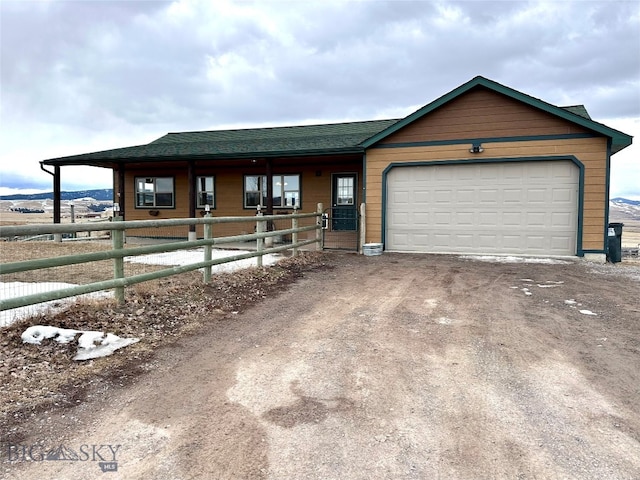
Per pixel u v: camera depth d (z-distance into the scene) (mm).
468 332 4395
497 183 10164
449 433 2471
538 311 5219
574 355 3752
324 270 8219
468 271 8062
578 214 9609
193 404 2830
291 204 14445
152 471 2107
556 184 9773
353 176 13773
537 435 2447
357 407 2795
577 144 9523
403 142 10734
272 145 13016
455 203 10484
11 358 3363
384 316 5016
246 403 2852
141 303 4988
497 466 2146
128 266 7758
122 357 3611
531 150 9805
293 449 2303
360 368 3461
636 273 7840
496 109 10000
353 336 4281
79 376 3205
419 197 10734
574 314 5082
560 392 3020
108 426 2541
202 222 6094
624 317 4949
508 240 10188
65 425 2541
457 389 3070
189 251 10547
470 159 10219
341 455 2248
